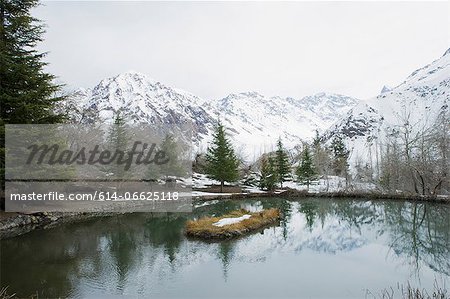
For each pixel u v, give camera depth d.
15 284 13.85
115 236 23.69
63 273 15.40
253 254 19.98
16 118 24.06
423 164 49.28
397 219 35.41
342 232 28.22
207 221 26.30
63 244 20.58
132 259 18.09
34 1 25.11
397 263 18.70
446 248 22.58
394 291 14.25
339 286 14.81
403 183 57.78
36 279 14.49
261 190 64.81
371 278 16.05
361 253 20.98
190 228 24.88
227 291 13.93
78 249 19.62
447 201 45.03
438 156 49.91
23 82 24.81
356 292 14.13
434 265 18.36
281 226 29.94
